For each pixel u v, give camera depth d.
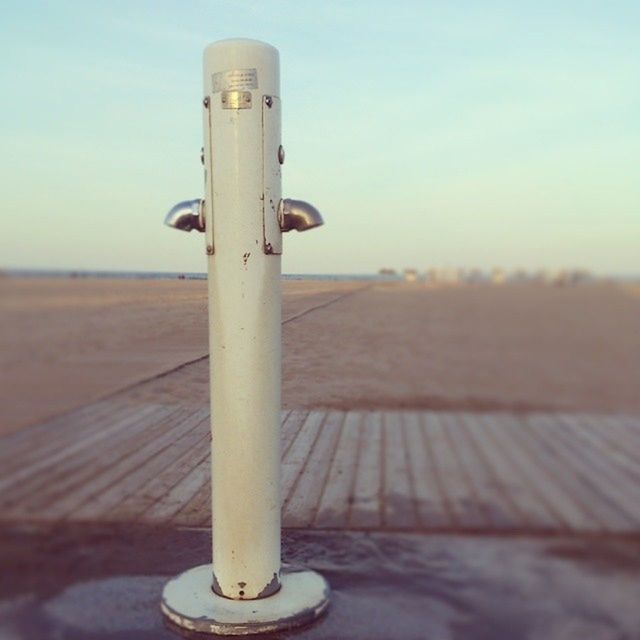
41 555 2.04
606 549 2.19
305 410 2.85
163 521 2.29
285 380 2.64
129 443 2.61
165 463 2.61
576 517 2.48
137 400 2.41
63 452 2.56
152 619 1.87
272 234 1.86
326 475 2.82
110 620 1.84
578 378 3.98
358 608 1.94
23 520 2.21
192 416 2.53
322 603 1.94
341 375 3.17
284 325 2.48
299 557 2.25
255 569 1.96
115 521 2.24
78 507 2.30
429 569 2.15
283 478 2.79
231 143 1.81
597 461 3.09
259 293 1.86
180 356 2.37
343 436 3.14
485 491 2.69
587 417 3.69
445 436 3.37
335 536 2.37
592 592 1.93
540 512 2.51
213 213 1.84
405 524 2.44
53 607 1.86
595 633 1.78
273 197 1.86
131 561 2.06
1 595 1.88
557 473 2.95
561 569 2.08
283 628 1.86
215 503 1.98
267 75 1.83
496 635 1.73
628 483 2.81
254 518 1.95
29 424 2.41
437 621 1.87
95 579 1.98
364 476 2.82
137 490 2.44
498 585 1.97
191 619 1.84
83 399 2.29
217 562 1.99
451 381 3.86
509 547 2.22
